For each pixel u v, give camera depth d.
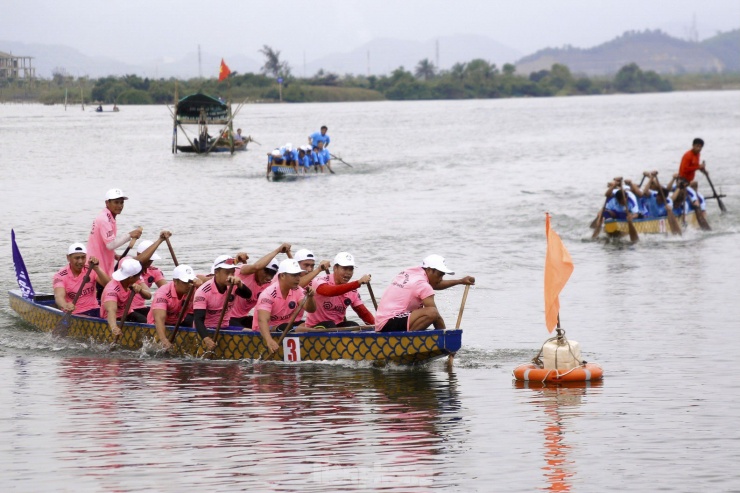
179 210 58.22
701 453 17.88
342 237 47.12
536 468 17.16
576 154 102.19
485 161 94.25
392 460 17.58
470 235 47.91
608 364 24.89
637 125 160.25
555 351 23.42
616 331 28.69
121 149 111.38
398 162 93.50
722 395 21.77
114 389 22.98
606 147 112.00
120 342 27.73
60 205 60.53
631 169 84.25
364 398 21.89
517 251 43.25
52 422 20.11
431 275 25.08
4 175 80.75
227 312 27.23
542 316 30.89
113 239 29.81
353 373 24.36
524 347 26.97
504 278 37.31
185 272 26.58
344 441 18.69
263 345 25.67
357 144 121.44
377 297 33.31
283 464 17.38
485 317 30.81
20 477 16.81
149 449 18.27
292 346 25.52
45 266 39.56
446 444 18.48
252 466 17.30
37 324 30.33
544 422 19.88
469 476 16.77
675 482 16.45
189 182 75.19
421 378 23.78
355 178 78.00
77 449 18.30
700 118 180.75
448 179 76.88
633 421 19.89
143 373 24.69
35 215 55.69
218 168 87.88
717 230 50.28
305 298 25.41
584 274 38.59
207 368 25.19
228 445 18.48
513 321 30.23
